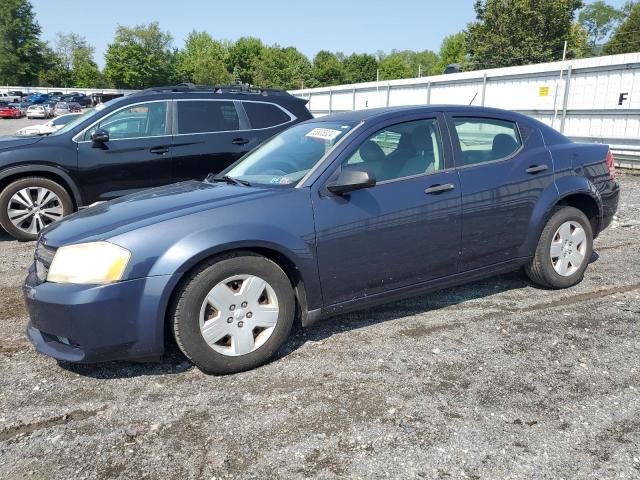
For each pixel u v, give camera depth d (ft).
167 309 10.40
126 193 22.89
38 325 10.22
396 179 12.37
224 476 7.86
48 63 303.89
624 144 39.45
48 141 21.74
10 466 8.15
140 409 9.62
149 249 9.98
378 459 8.15
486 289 15.61
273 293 10.98
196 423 9.16
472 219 13.15
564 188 14.61
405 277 12.49
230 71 348.59
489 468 7.93
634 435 8.65
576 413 9.27
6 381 10.70
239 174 13.44
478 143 13.83
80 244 10.12
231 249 10.55
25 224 22.03
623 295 14.85
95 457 8.32
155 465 8.12
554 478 7.70
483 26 174.70
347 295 11.85
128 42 282.56
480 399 9.74
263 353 10.98
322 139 12.73
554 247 14.85
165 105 23.40
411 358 11.37
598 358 11.23
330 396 9.91
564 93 43.24
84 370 11.12
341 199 11.59
